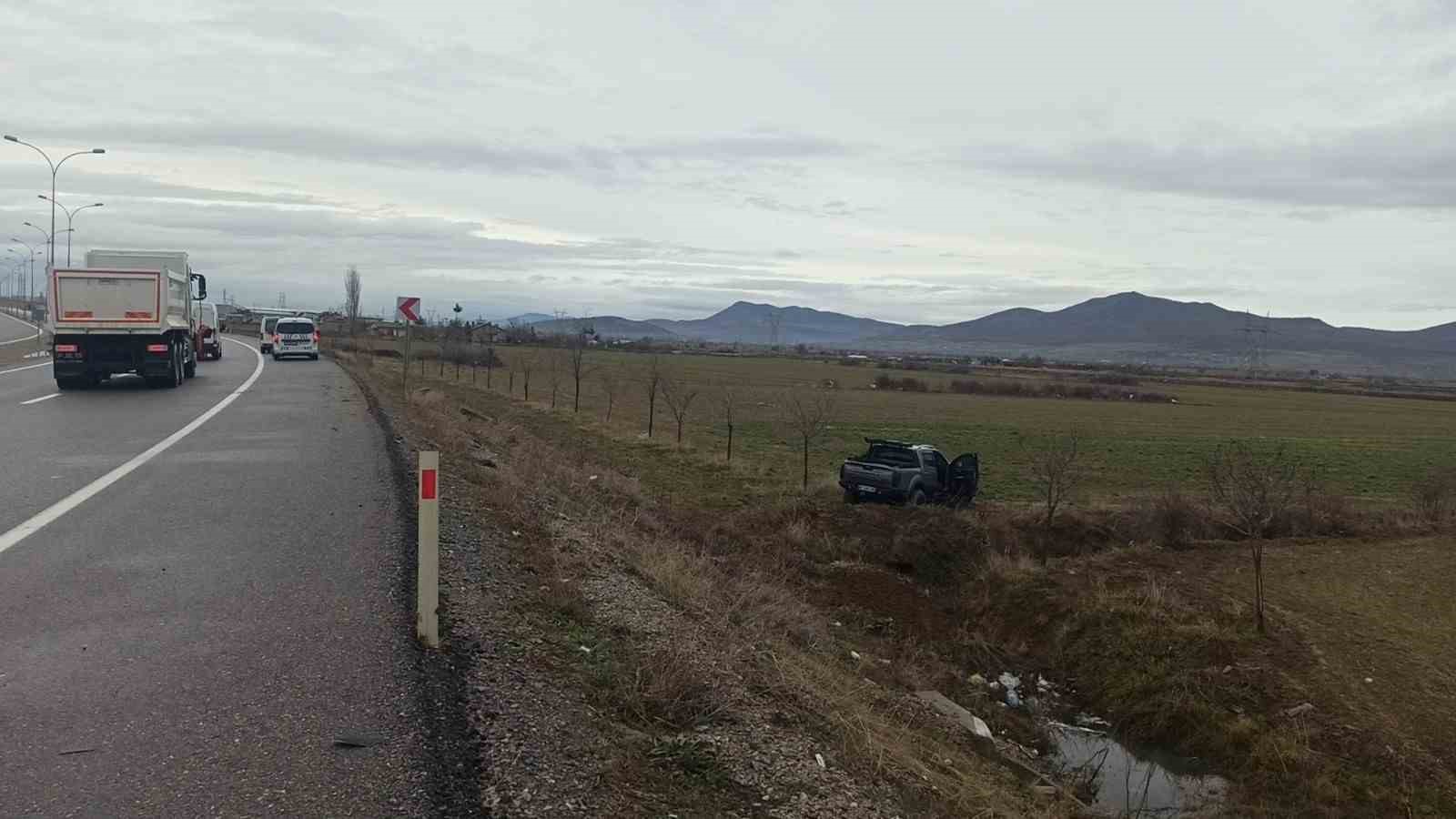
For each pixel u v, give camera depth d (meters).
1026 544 18.86
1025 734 12.03
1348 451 38.22
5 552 7.49
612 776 4.50
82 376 24.34
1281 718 11.75
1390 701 11.86
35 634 5.59
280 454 13.31
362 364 44.22
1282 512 20.03
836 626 14.22
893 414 48.28
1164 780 11.11
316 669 5.16
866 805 5.39
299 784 3.90
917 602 16.42
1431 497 22.23
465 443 17.25
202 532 8.36
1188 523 19.44
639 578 9.60
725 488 22.83
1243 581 16.39
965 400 61.84
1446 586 16.12
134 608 6.15
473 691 5.02
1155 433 43.47
